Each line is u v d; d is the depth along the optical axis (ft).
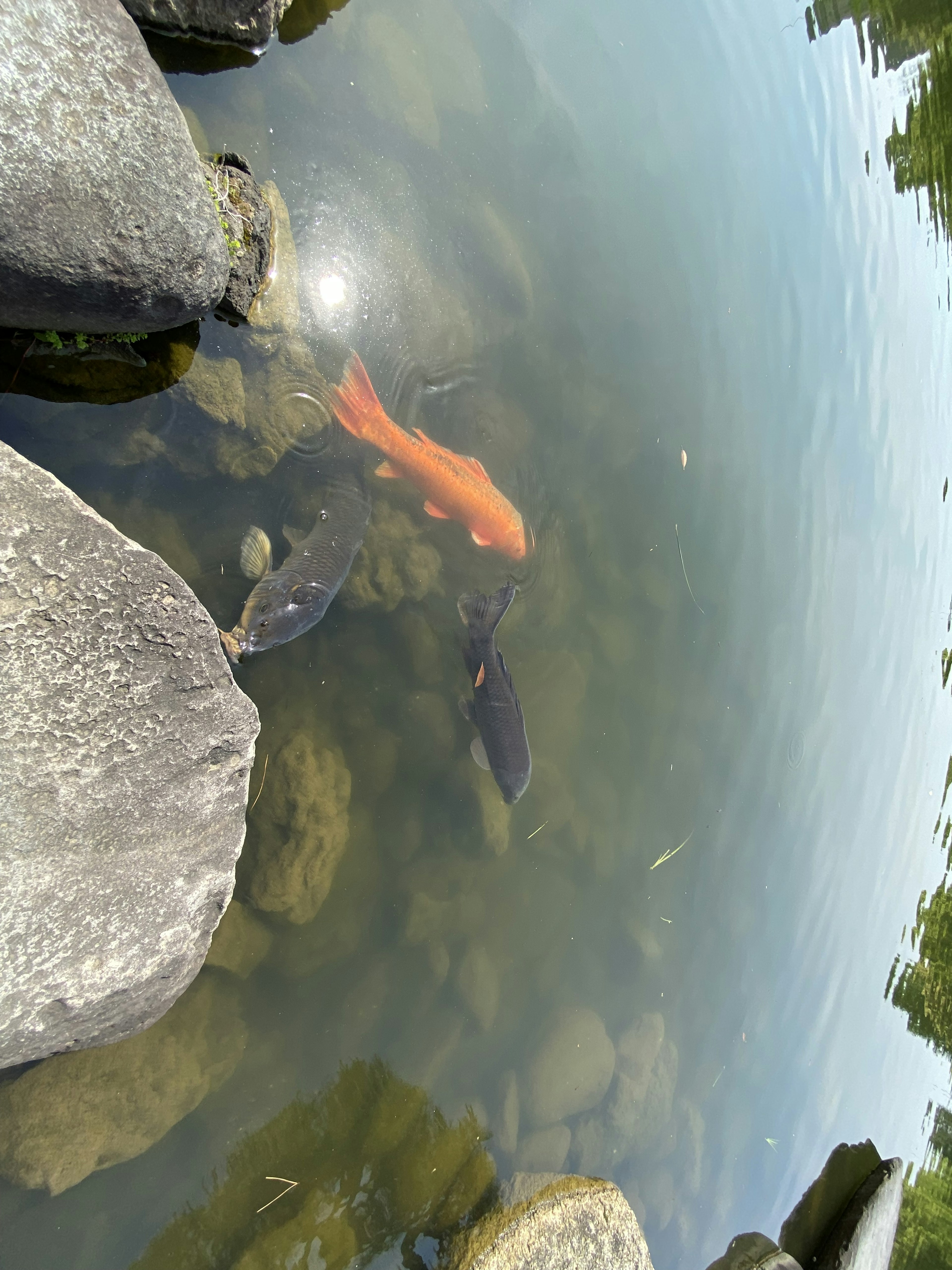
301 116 6.02
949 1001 9.35
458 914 6.41
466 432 6.77
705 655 7.99
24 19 4.09
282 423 5.60
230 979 5.52
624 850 7.23
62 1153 4.72
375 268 6.22
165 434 5.24
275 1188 5.33
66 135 4.20
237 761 4.75
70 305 4.56
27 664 4.03
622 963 6.97
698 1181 6.72
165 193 4.56
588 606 7.42
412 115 6.56
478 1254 5.30
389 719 6.26
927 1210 8.10
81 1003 4.31
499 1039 6.34
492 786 6.64
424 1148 5.74
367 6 6.53
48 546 4.05
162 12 5.47
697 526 8.02
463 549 6.74
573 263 7.47
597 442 7.47
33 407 4.86
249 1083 5.47
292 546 5.74
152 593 4.33
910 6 10.97
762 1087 7.43
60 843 4.20
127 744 4.34
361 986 5.95
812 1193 7.36
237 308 5.34
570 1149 6.26
